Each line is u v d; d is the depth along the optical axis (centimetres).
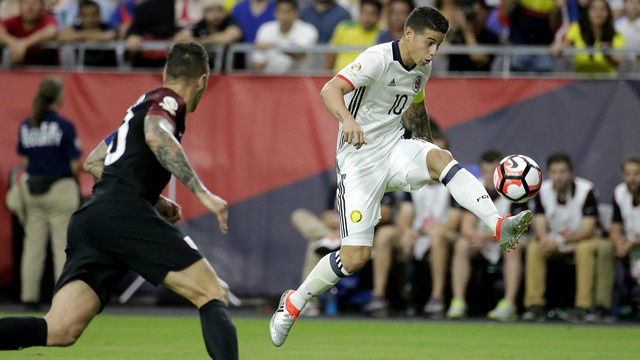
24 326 1722
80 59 4634
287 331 2397
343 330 3459
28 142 4059
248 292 4388
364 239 2355
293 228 4372
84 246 1783
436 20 2227
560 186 3941
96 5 4691
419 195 4109
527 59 4412
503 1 4491
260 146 4397
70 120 4400
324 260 2375
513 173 2261
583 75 4312
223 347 1702
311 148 4375
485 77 4303
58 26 5059
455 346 2933
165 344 2883
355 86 2225
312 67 4784
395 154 2366
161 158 1722
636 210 4000
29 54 4628
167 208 1962
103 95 4441
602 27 4425
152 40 4662
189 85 1853
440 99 4328
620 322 3916
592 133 4253
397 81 2298
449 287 4200
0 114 4456
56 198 4062
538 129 4275
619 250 3978
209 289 1745
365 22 4581
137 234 1744
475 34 4534
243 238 4394
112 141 1831
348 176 2372
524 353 2748
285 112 4391
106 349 2720
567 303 4122
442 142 3819
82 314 1764
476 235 3966
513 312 3966
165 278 1739
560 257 3988
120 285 4475
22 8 4619
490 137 4300
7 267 4388
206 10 4634
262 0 4944
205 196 1705
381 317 4006
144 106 1806
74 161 4106
